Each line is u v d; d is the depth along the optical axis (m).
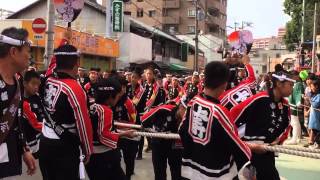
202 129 3.59
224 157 3.60
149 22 70.31
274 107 4.82
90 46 24.47
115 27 30.28
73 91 4.19
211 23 73.06
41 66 18.05
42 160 4.39
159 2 70.12
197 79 11.46
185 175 3.78
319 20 39.19
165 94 10.07
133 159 7.13
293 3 40.97
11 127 3.49
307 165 9.27
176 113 5.84
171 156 6.15
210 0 72.12
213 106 3.54
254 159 4.68
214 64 3.62
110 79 5.00
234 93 5.16
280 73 4.82
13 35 3.48
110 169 4.90
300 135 12.27
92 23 32.72
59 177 4.29
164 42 42.28
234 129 3.55
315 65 26.03
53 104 4.26
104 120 4.77
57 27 19.64
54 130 4.27
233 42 8.31
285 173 8.60
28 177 6.40
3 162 3.45
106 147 4.85
